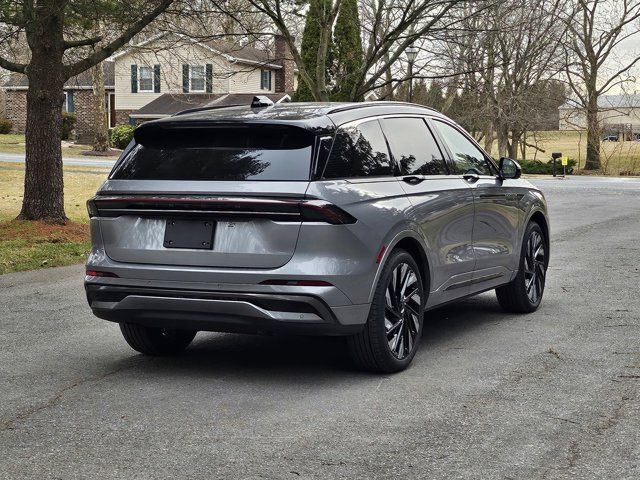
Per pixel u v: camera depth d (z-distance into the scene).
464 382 5.83
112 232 5.93
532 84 45.19
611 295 9.32
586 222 18.53
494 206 7.58
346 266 5.57
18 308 8.89
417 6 17.66
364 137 6.13
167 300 5.73
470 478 4.06
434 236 6.55
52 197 15.06
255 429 4.84
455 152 7.33
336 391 5.64
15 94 63.06
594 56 50.53
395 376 6.02
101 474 4.15
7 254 12.68
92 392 5.66
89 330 7.77
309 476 4.11
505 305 8.34
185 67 21.17
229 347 7.09
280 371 6.20
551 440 4.61
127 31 15.05
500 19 20.17
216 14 16.72
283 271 5.48
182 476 4.12
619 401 5.34
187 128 5.92
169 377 6.05
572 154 74.94
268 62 19.69
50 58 14.80
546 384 5.75
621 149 49.28
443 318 8.21
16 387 5.80
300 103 6.43
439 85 40.41
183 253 5.69
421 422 4.95
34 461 4.34
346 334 5.68
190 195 5.64
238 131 5.84
